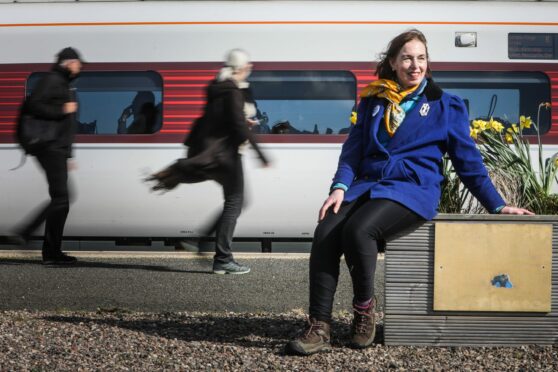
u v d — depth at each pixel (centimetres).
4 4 1265
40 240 1433
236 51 869
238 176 855
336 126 1244
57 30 1253
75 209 1257
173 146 1243
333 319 642
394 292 529
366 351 521
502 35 1252
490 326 531
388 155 520
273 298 702
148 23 1248
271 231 1258
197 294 719
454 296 525
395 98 525
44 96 887
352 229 503
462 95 1248
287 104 1242
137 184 1251
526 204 646
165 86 1241
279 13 1245
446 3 1257
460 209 661
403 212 509
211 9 1249
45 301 698
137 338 560
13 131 1252
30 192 1255
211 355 514
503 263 525
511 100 1252
